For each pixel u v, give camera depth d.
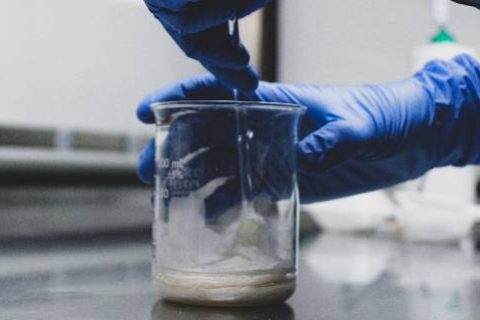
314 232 1.11
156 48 1.22
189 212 0.48
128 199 1.31
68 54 1.11
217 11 0.44
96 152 1.17
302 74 1.20
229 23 0.49
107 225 1.24
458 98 0.64
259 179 0.49
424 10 1.10
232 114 0.48
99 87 1.16
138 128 1.22
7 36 1.03
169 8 0.45
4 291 0.56
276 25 1.24
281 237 0.49
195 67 1.25
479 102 0.64
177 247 0.48
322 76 1.17
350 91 0.63
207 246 0.48
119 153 1.21
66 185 1.21
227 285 0.47
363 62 1.13
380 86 0.65
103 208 1.27
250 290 0.48
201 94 0.60
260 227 0.48
